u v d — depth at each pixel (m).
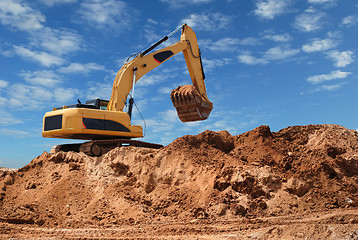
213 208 20.80
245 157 25.02
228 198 21.42
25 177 28.52
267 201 21.19
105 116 29.44
